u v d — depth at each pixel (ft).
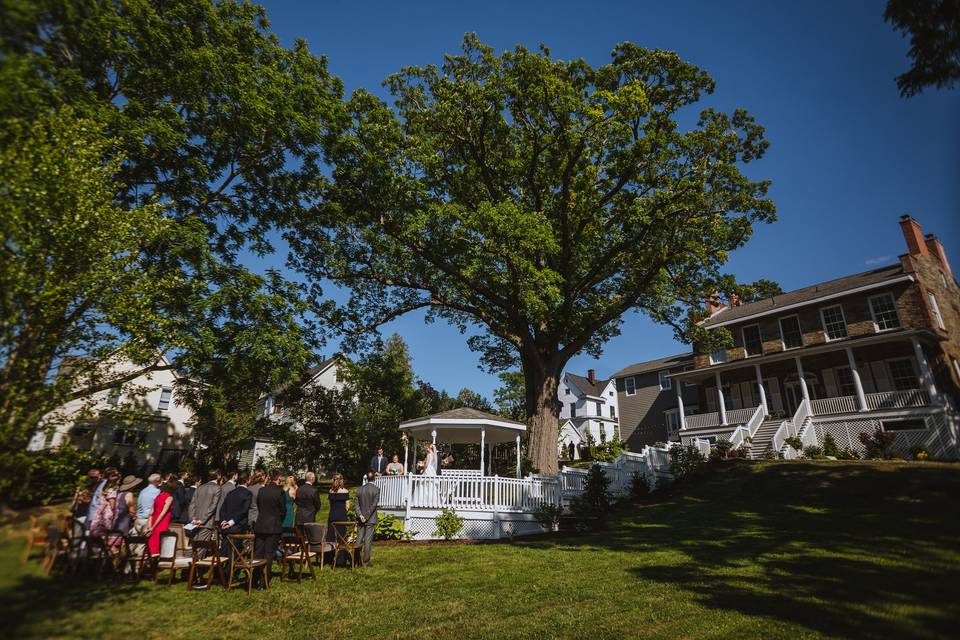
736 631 17.85
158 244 45.39
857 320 87.81
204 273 47.91
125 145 42.09
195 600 22.79
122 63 43.04
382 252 70.64
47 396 21.20
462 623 20.51
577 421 173.37
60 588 14.24
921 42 28.94
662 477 70.90
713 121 63.67
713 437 96.78
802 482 55.72
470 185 75.10
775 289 72.02
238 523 27.32
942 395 74.84
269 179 60.23
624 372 153.07
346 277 70.95
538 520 48.96
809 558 28.37
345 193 64.08
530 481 51.98
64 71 25.11
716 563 29.30
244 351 49.73
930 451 70.79
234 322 50.16
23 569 13.37
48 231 21.33
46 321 21.39
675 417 135.74
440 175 74.13
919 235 87.45
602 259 71.97
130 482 27.96
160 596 22.80
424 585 27.09
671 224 67.10
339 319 70.95
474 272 60.59
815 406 85.66
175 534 26.96
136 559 25.77
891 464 57.31
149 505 28.58
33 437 21.01
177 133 46.24
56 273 22.44
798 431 82.17
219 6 56.59
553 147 68.13
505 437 66.18
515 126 70.13
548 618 20.86
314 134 57.57
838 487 51.06
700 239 69.21
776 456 75.46
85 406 29.32
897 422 77.46
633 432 145.59
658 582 25.82
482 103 64.85
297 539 28.63
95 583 17.95
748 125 63.46
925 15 28.04
